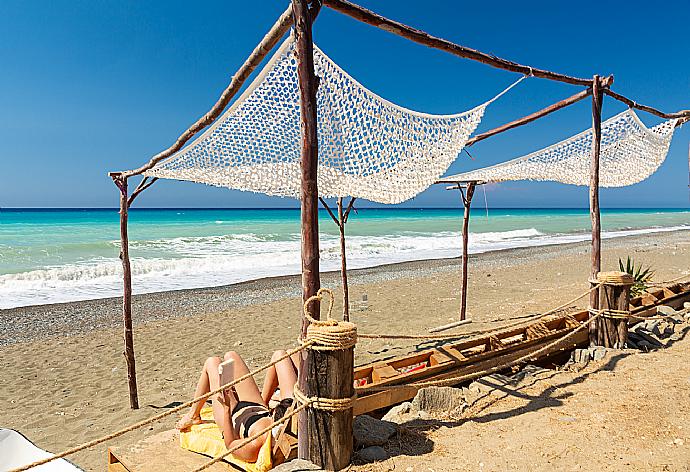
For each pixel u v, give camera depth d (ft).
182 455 10.77
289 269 54.75
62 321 31.55
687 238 92.38
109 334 28.53
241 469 10.20
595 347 16.78
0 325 30.58
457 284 43.01
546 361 16.84
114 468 10.96
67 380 21.13
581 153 20.86
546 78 15.76
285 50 11.76
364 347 23.63
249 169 14.97
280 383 11.43
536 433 11.04
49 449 15.03
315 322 9.70
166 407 18.06
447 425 11.69
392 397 12.46
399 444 10.75
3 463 9.24
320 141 13.70
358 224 137.08
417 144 14.74
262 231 103.55
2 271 48.26
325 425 9.63
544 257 63.41
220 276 50.01
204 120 13.09
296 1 9.48
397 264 57.93
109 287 43.78
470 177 23.67
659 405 12.24
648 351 17.03
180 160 15.11
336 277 48.11
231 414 10.60
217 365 11.11
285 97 13.06
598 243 17.56
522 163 20.85
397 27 11.59
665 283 23.98
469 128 15.15
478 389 13.83
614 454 10.01
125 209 17.69
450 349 14.87
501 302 33.35
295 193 15.72
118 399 18.94
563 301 30.17
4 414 17.70
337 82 13.14
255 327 29.71
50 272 46.09
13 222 137.08
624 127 19.94
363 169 14.23
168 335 28.12
